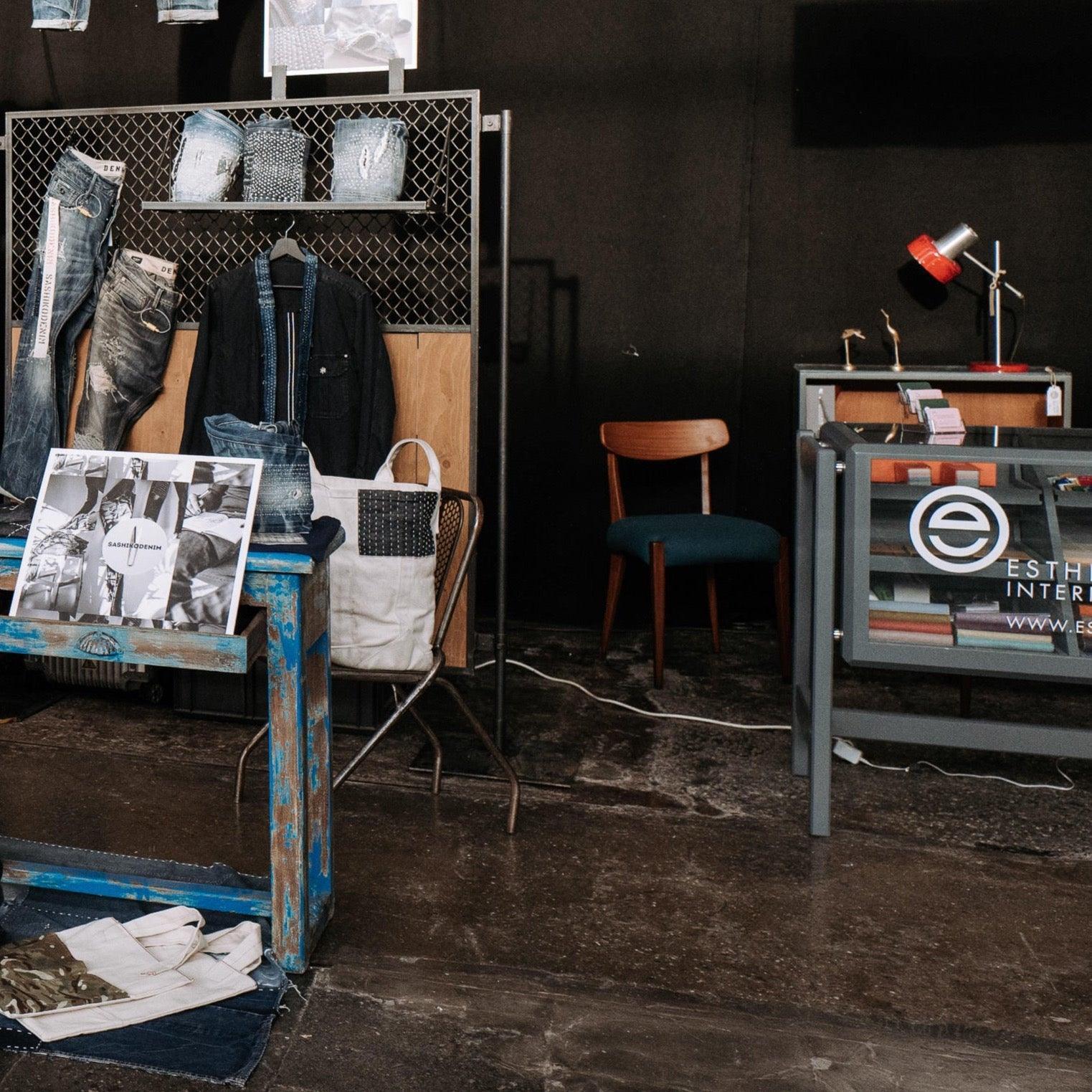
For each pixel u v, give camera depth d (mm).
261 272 3590
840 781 3242
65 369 3904
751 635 4863
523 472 4969
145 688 3812
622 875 2637
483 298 4863
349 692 3533
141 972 2125
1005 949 2340
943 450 2693
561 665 4398
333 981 2174
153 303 3828
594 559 4988
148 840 2771
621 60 4668
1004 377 4180
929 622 2750
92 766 3250
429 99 3516
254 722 3629
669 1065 1937
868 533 2738
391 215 4652
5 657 4035
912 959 2293
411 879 2598
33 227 4695
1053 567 2688
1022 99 4512
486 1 4688
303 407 3613
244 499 2059
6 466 3902
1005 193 4566
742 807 3057
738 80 4625
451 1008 2092
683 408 4852
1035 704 3924
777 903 2520
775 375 4793
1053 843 2854
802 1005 2121
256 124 3686
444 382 3721
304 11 3764
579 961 2260
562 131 4738
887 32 4539
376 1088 1864
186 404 3660
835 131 4613
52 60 4883
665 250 4758
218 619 1995
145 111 3766
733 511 4902
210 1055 1920
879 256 4668
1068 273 4578
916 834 2896
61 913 2383
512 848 2770
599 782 3213
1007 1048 2004
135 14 4801
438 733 3574
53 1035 1942
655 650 4090
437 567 3125
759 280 4738
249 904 2211
